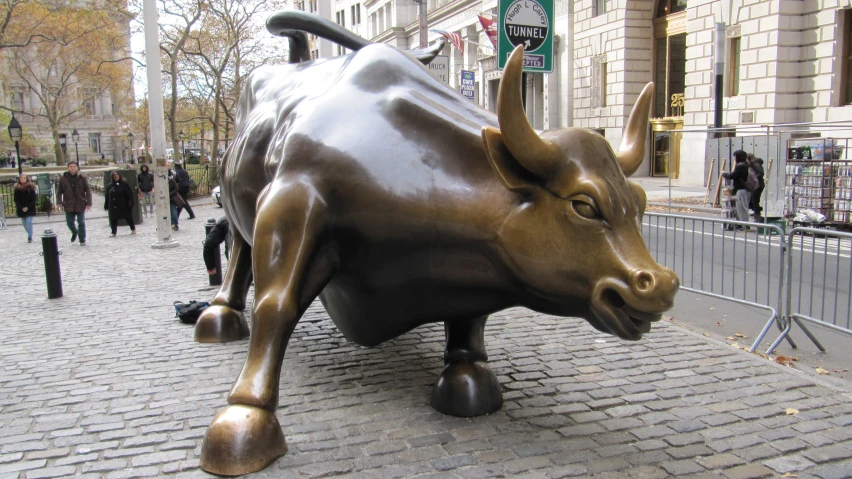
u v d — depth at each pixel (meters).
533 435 3.52
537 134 2.76
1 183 21.20
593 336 5.48
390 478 3.04
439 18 41.34
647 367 4.68
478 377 3.82
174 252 11.52
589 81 28.61
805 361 5.11
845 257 9.00
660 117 26.27
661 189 21.36
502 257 2.98
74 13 34.84
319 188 3.27
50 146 63.66
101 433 3.62
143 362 4.91
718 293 6.82
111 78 39.69
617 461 3.22
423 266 3.21
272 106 4.38
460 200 3.05
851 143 15.92
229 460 3.07
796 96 19.03
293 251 3.24
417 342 5.34
